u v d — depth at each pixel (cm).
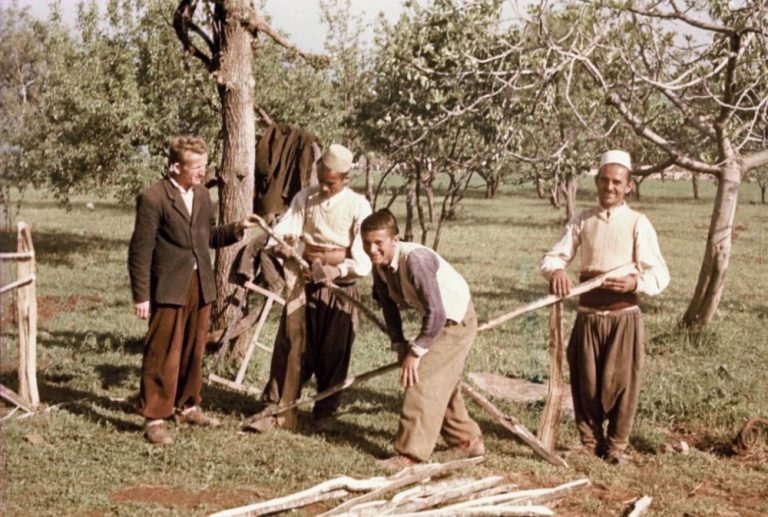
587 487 576
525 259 2092
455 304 590
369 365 923
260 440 632
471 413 744
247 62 853
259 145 877
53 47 1825
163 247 609
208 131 1712
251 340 809
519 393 829
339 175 653
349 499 527
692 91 1027
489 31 952
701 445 687
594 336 615
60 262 1855
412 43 971
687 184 6200
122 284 1552
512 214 3541
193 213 616
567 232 629
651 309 1428
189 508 516
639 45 1002
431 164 1570
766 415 738
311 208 665
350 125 1753
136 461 582
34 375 695
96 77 1772
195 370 645
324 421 678
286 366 661
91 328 1074
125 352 923
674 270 1948
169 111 1744
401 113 1102
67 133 1798
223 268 867
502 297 1502
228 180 858
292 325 655
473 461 590
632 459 643
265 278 808
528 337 1113
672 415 747
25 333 689
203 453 600
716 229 1091
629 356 611
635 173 1099
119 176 1767
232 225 652
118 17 1789
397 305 609
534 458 628
